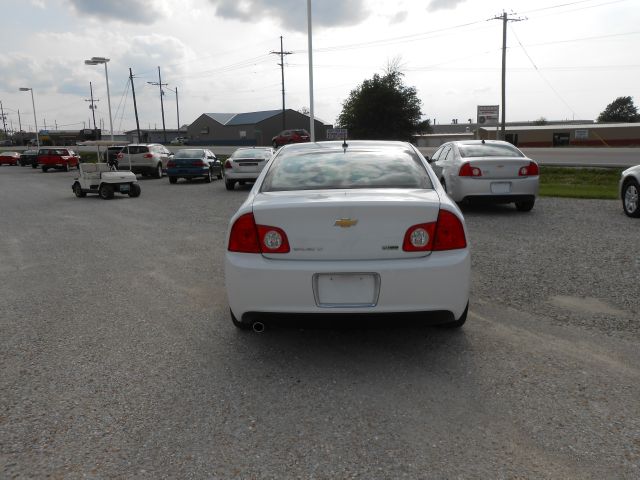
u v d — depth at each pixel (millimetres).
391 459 2586
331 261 3488
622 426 2836
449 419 2941
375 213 3459
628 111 120875
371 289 3473
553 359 3699
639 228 8570
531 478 2422
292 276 3461
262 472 2510
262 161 18547
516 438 2744
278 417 3004
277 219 3527
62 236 9734
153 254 7719
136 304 5254
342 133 32156
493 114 36094
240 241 3611
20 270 6996
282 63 61125
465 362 3682
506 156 10641
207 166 23094
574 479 2412
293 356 3863
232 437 2811
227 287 3689
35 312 5082
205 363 3777
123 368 3723
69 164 42688
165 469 2551
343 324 3512
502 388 3291
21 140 129625
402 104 58250
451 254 3535
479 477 2436
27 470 2566
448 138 84250
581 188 15555
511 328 4301
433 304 3486
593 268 6066
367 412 3035
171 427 2926
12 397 3324
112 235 9625
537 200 12664
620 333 4145
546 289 5312
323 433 2826
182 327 4535
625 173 9930
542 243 7500
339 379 3469
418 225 3500
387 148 4609
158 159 28141
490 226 9008
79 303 5348
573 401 3111
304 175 4125
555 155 29828
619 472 2455
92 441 2809
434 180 4031
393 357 3799
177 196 17109
